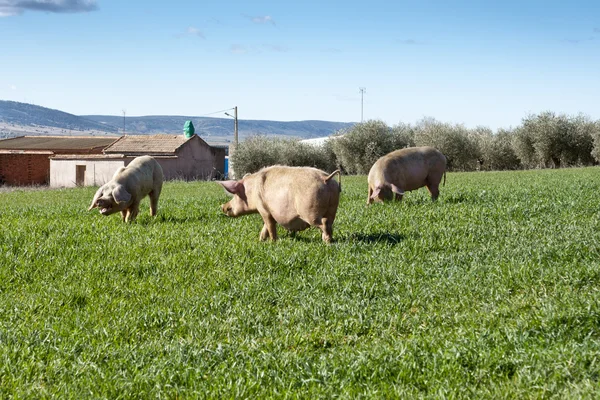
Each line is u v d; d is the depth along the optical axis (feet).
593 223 39.04
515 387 16.46
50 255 34.65
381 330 22.41
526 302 23.72
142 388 17.97
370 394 16.47
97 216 51.98
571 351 17.80
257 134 202.80
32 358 19.92
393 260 31.35
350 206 51.96
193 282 29.22
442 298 25.48
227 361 19.60
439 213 45.14
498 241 34.94
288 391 17.04
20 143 218.38
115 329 22.81
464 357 18.48
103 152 188.24
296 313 24.18
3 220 49.29
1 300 26.63
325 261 31.68
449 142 189.67
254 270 30.73
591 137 182.91
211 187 105.70
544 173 115.55
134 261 32.45
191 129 198.29
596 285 25.30
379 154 186.29
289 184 35.86
